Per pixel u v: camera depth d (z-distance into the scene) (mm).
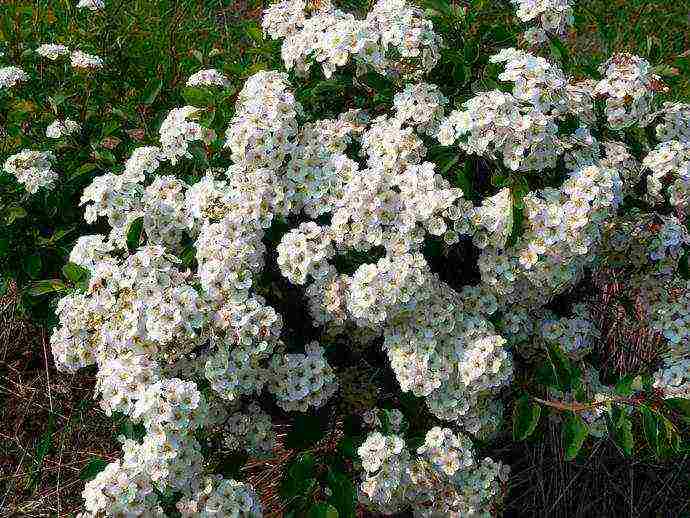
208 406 360
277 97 397
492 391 395
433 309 385
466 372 379
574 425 371
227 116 449
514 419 381
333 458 382
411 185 380
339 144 411
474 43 436
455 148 406
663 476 496
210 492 342
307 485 367
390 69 438
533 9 436
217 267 368
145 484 335
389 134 398
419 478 377
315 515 348
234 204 386
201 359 376
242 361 366
